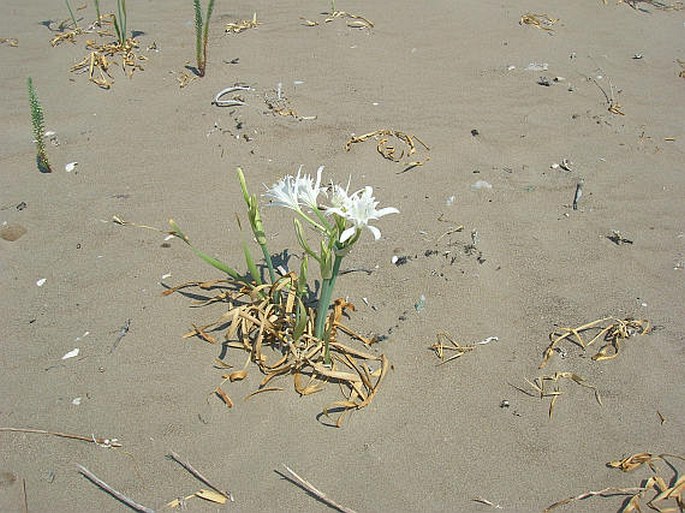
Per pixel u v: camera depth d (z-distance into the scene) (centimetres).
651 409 128
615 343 139
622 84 238
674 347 139
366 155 189
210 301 144
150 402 126
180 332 138
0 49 248
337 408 126
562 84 234
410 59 247
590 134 205
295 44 253
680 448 122
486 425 125
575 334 140
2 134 196
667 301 149
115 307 143
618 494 117
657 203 178
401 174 183
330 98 215
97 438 121
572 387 132
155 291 146
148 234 160
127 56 234
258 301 135
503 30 276
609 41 275
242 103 208
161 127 199
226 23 270
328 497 115
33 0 298
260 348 129
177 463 119
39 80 225
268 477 117
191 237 160
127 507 113
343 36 261
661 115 219
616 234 166
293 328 132
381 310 144
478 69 242
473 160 190
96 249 157
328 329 125
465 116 210
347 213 115
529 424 125
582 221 170
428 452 121
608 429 125
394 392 129
